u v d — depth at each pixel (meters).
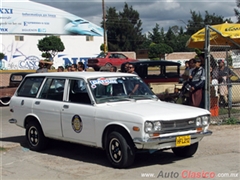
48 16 54.97
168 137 6.49
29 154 8.38
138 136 6.38
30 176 6.76
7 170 7.20
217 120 11.05
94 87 7.39
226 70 12.35
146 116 6.41
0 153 8.55
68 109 7.55
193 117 6.86
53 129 7.96
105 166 7.15
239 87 13.02
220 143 8.83
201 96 10.43
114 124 6.70
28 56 53.16
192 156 7.77
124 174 6.57
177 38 73.38
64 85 7.88
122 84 7.73
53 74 8.30
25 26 53.31
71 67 13.13
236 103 13.32
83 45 57.47
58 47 49.28
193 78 10.43
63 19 56.19
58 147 8.90
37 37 53.91
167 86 14.83
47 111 8.04
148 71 17.17
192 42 12.99
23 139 10.07
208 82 10.28
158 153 8.09
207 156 7.73
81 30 57.28
